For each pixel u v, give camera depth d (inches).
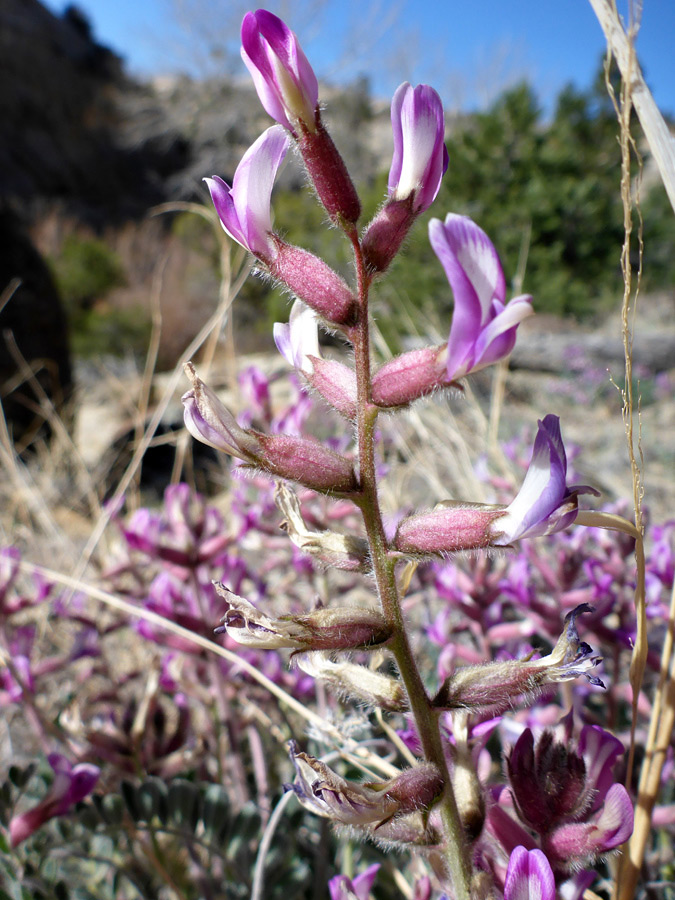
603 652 7.6
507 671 3.4
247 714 7.6
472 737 3.9
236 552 9.1
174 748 7.0
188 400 3.3
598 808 3.6
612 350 35.3
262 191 3.4
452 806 3.4
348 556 3.7
